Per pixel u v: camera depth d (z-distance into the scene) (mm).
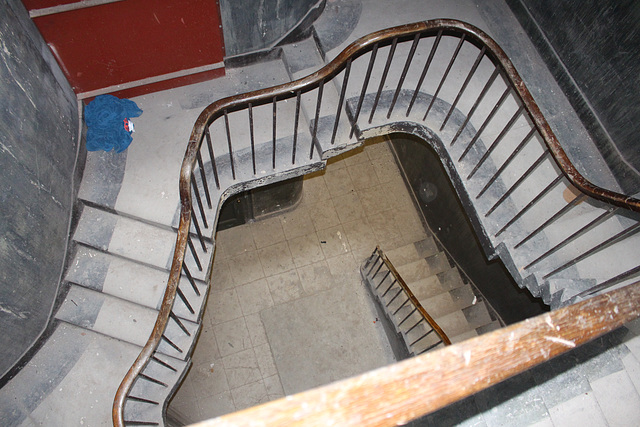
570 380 2900
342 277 6133
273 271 6078
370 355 5785
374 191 6664
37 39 2953
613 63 3412
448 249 6379
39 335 3342
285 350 5719
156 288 3479
